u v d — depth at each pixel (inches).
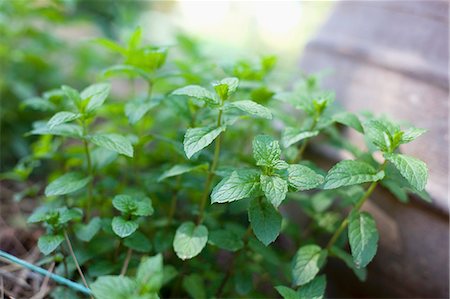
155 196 20.7
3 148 26.2
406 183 17.0
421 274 19.7
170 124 24.7
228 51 28.1
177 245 16.7
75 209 17.5
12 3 26.6
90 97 17.8
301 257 17.6
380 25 21.7
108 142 17.1
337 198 21.2
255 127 23.8
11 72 28.4
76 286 16.5
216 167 18.3
